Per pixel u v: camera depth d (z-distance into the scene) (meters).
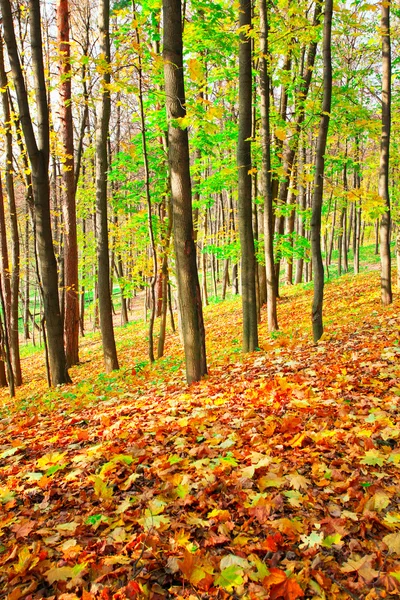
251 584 2.24
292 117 15.02
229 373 7.25
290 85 12.70
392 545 2.46
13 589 2.33
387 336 7.30
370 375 5.37
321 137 7.92
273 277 11.48
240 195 8.87
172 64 6.44
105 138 11.31
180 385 7.30
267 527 2.70
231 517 2.83
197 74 5.47
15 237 14.80
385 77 10.78
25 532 2.76
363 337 7.69
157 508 2.93
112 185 16.52
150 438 4.30
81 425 5.68
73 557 2.51
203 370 7.29
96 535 2.78
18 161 11.45
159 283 23.12
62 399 8.73
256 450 3.71
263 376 6.32
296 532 2.64
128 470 3.58
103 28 10.34
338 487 3.07
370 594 2.15
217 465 3.43
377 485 3.01
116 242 19.25
